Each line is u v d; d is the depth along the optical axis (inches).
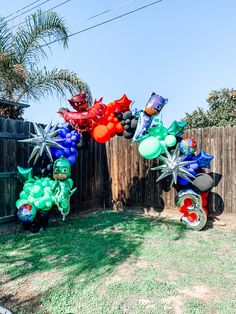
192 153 247.4
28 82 361.4
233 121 561.0
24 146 246.2
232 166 260.1
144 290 136.3
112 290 136.3
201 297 130.7
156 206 307.3
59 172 227.9
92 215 309.3
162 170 245.3
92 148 330.3
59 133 234.4
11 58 323.9
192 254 185.6
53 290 136.8
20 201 228.7
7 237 219.6
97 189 337.7
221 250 193.9
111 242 208.8
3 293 134.9
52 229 245.3
